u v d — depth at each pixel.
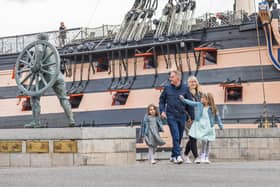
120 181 12.24
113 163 22.78
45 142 22.69
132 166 18.58
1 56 59.19
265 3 45.88
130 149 23.30
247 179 12.45
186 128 21.62
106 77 53.53
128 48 52.22
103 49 53.56
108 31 54.81
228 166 17.64
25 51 24.19
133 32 52.88
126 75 52.53
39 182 12.18
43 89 23.44
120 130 23.03
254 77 46.53
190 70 49.38
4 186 11.37
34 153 22.81
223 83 46.97
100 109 52.75
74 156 22.30
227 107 46.53
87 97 53.94
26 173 15.21
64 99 23.80
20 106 57.62
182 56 50.09
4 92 58.62
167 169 16.19
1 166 23.19
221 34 48.44
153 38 51.53
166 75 50.47
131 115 50.91
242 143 27.22
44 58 23.62
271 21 45.97
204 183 11.57
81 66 55.12
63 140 22.45
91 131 22.42
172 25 50.81
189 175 13.74
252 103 45.94
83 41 55.75
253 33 47.03
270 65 46.19
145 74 51.53
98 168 17.41
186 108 19.94
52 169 17.39
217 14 49.28
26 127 23.94
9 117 57.94
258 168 16.23
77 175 14.15
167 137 43.59
